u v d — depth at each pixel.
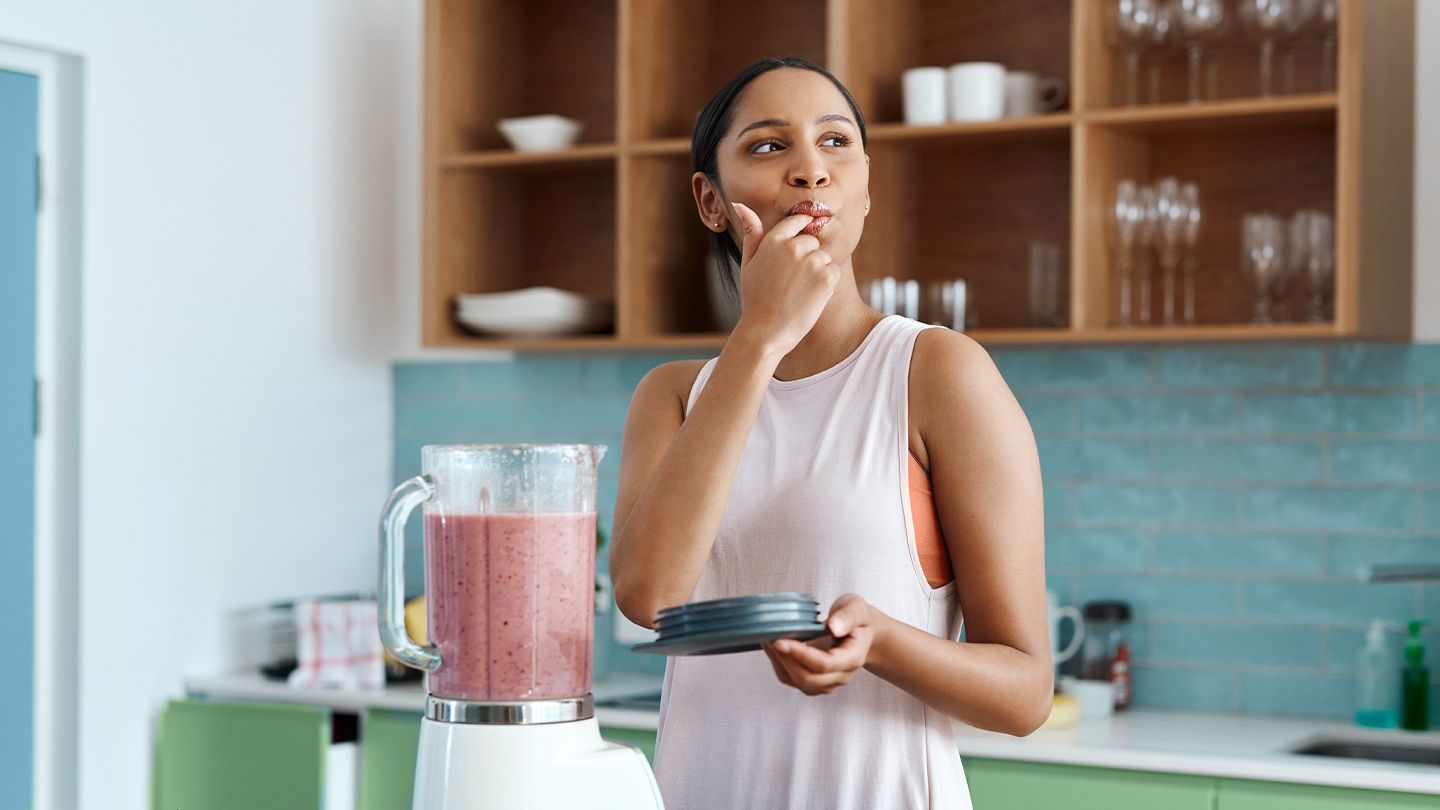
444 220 3.59
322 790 3.14
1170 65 3.13
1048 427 3.28
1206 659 3.12
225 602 3.57
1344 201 2.67
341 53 3.89
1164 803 2.55
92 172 3.29
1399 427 2.96
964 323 3.10
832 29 3.06
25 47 3.21
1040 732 2.82
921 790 1.24
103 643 3.29
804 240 1.22
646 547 1.21
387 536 1.18
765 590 1.27
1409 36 2.97
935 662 1.13
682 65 3.52
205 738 3.29
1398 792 2.37
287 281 3.74
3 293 3.16
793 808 1.25
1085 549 3.24
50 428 3.26
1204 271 3.11
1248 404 3.09
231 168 3.60
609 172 3.74
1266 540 3.08
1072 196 2.96
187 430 3.49
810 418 1.30
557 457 1.18
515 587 1.16
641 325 3.37
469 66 3.68
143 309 3.39
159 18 3.43
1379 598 2.97
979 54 3.31
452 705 1.16
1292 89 2.93
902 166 3.29
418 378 3.99
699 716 1.30
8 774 3.15
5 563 3.15
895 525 1.25
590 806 1.15
